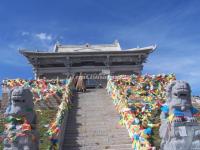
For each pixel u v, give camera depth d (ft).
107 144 71.72
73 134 76.95
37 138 53.36
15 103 52.24
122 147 70.03
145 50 189.88
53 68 190.19
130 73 193.26
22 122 52.16
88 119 87.61
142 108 92.38
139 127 71.10
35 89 115.44
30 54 186.09
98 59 192.34
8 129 51.72
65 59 190.60
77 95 121.29
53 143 64.28
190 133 52.47
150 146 63.10
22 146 50.75
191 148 52.01
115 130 79.05
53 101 110.83
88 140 73.82
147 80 125.39
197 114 55.93
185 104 53.57
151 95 116.26
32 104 53.57
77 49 201.77
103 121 85.40
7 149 50.93
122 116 84.58
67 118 87.92
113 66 192.44
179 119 52.80
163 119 55.01
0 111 108.47
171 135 52.54
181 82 54.39
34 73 189.88
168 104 55.11
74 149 70.33
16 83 122.72
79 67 190.80
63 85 122.83
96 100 110.93
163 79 127.24
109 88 121.08
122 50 191.62
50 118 92.94
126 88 116.67
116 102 99.50
